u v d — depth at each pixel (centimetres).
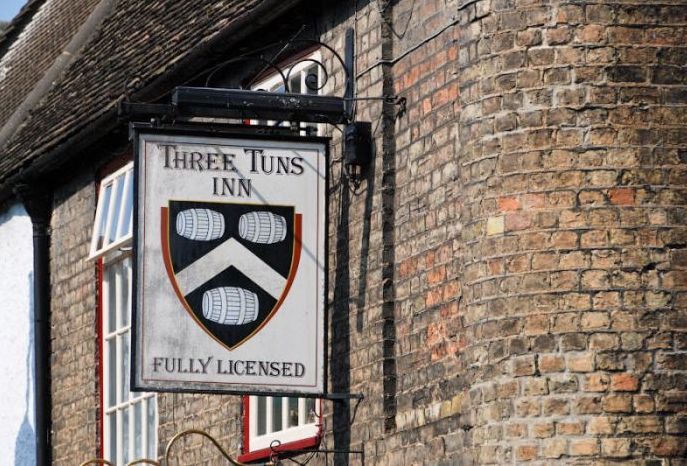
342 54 2411
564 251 1880
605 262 1870
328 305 2309
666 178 1892
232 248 2219
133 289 2183
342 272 2353
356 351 2298
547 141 1908
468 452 2020
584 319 1858
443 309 2116
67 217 3297
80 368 3188
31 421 3391
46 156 3216
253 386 2194
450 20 2158
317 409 2395
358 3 2378
